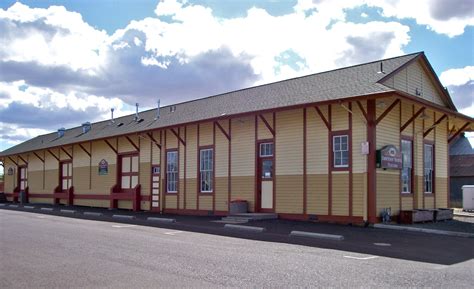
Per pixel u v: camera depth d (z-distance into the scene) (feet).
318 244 37.19
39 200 116.88
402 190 56.49
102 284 23.22
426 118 59.77
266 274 25.43
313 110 56.90
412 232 46.11
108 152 93.30
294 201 57.93
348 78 58.54
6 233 44.80
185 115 77.25
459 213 74.33
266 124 60.64
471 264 29.27
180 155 75.46
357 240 39.88
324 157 55.36
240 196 64.75
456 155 122.52
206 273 25.66
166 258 30.35
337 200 53.72
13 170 131.85
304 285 22.97
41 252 32.99
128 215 71.20
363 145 51.01
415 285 23.18
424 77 63.16
